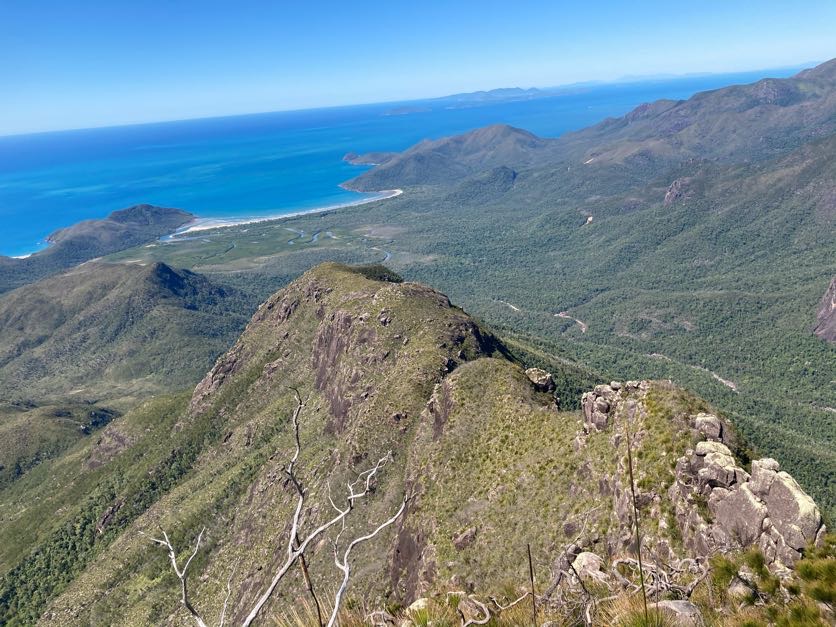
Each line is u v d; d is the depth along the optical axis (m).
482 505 61.06
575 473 53.88
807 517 23.22
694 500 36.06
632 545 38.31
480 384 83.88
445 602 15.38
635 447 45.69
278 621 10.70
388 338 129.88
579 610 14.62
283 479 115.44
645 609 12.34
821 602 12.96
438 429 83.94
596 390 58.00
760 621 12.85
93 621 118.31
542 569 45.94
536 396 80.00
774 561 23.20
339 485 93.38
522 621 14.26
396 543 70.44
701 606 14.50
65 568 144.88
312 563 79.94
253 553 104.38
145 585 122.56
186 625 103.94
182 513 135.00
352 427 107.31
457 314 139.00
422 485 73.19
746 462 39.97
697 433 42.38
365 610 14.03
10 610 138.00
